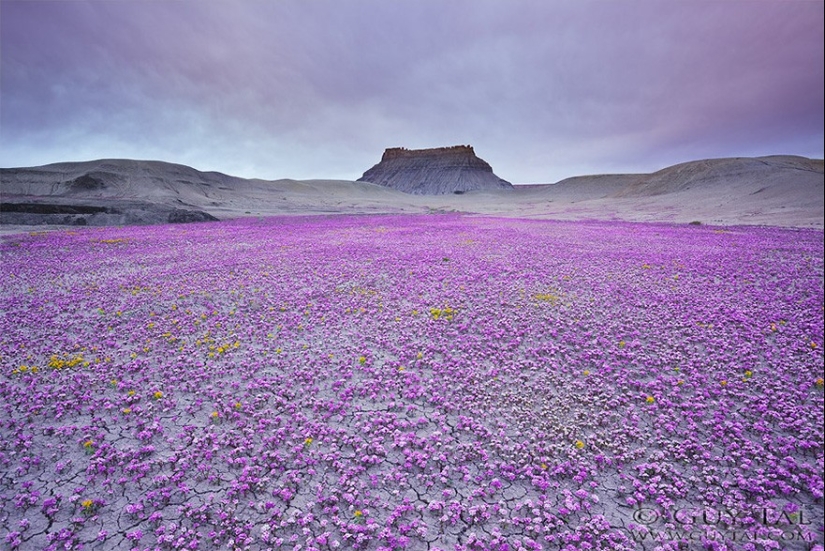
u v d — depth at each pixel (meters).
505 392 7.57
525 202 145.00
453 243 27.22
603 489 5.32
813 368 8.42
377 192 169.62
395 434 6.28
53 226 35.75
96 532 4.48
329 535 4.48
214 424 6.52
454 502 4.95
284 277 16.44
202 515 4.68
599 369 8.57
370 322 11.20
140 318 11.27
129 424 6.42
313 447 5.97
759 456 5.84
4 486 5.08
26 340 9.48
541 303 13.02
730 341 9.92
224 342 9.70
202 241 27.88
